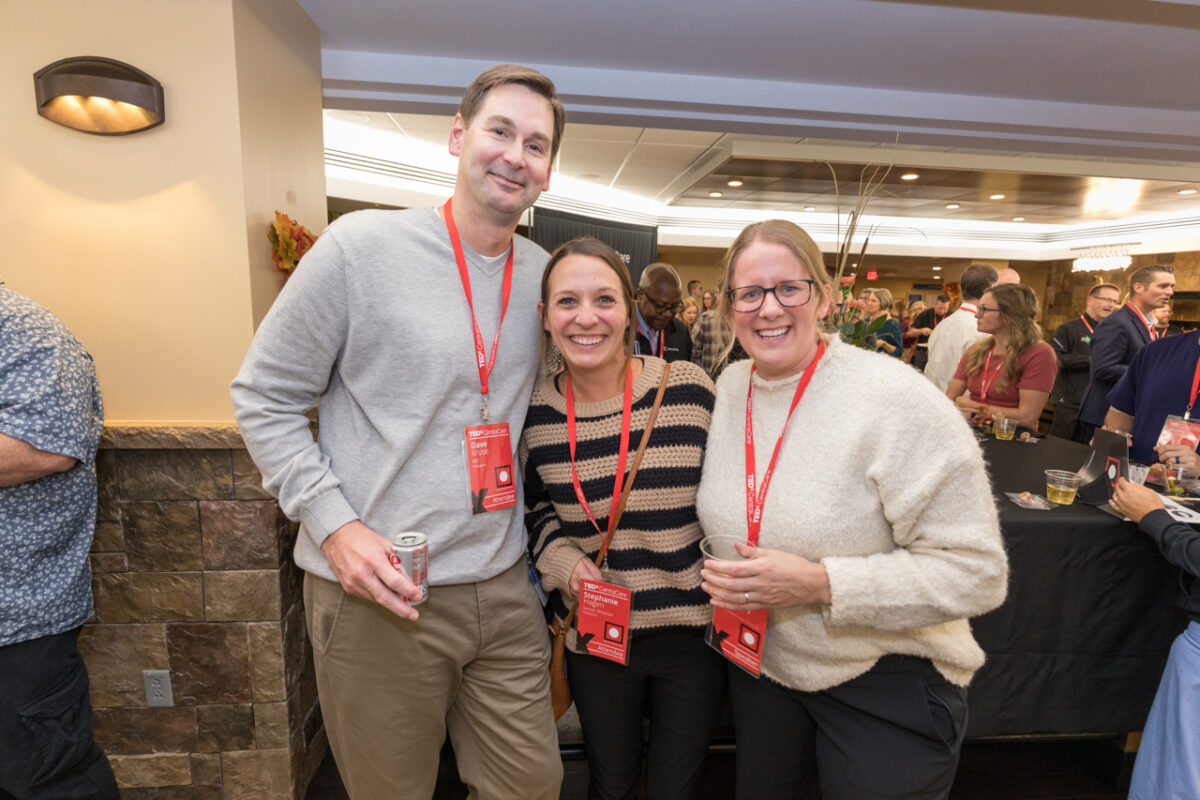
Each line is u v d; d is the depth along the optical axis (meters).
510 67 1.04
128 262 1.59
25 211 1.56
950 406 0.97
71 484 1.31
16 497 1.22
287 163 1.93
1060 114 3.05
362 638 1.10
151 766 1.75
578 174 6.95
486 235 1.10
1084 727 1.76
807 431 1.04
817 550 1.01
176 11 1.52
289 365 1.05
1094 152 3.56
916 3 2.06
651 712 1.40
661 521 1.19
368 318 1.03
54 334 1.24
